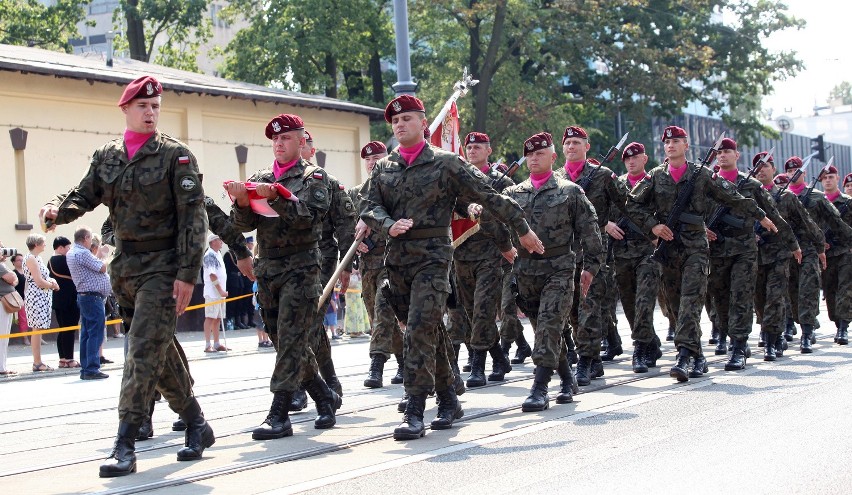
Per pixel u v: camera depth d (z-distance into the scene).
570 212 10.77
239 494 6.96
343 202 10.91
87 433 10.12
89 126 25.94
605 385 11.95
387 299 9.21
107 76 25.48
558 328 10.47
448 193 9.14
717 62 44.75
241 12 44.66
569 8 40.16
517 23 40.59
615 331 15.20
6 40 46.56
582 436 8.68
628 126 52.41
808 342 15.53
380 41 43.22
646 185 12.84
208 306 20.59
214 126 29.02
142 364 7.73
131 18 45.06
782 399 10.30
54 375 17.12
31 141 24.53
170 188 7.84
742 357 13.21
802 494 6.55
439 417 9.37
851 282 16.84
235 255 8.90
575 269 11.64
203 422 8.41
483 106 40.44
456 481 7.13
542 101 42.38
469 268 12.54
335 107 31.94
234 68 43.75
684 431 8.75
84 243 16.30
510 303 14.05
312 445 8.67
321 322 10.66
